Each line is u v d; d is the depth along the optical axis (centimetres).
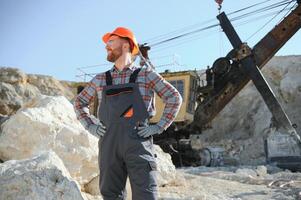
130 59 304
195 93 1848
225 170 1388
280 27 1766
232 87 1834
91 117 310
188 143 1872
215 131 3056
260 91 1672
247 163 2055
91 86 304
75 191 302
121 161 283
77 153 429
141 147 273
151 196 271
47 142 420
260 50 1756
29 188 284
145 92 286
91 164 440
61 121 461
